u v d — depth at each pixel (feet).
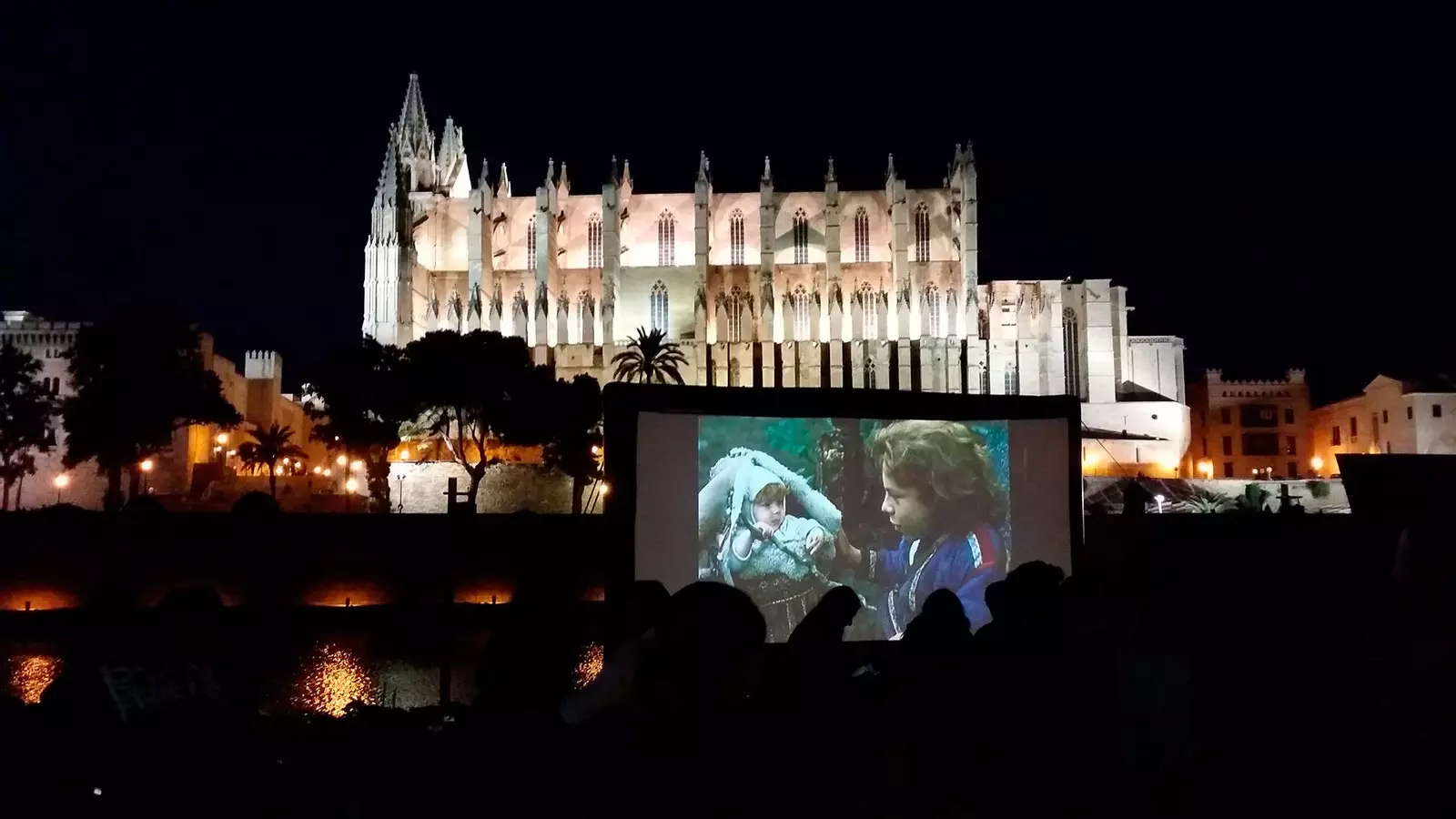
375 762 35.09
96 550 155.74
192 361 255.09
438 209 404.16
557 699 32.50
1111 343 371.97
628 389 76.38
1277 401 399.85
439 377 258.98
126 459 241.14
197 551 156.56
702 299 372.38
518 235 405.39
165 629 30.76
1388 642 35.88
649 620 34.78
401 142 400.26
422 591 169.78
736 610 25.58
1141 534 151.12
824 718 29.17
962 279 374.84
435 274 391.24
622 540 75.66
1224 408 400.88
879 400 81.76
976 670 27.25
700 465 78.13
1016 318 372.99
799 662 31.30
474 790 31.12
